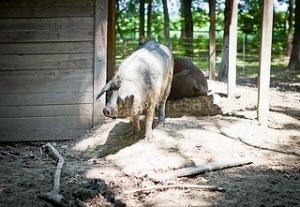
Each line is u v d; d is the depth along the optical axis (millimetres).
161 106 7527
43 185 5430
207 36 28406
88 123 7641
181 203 5012
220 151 6703
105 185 5375
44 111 7543
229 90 10781
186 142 6883
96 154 6617
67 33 7441
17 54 7410
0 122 7473
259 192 5414
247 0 25734
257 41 26672
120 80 6016
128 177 5750
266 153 6875
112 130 7230
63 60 7492
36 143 7523
